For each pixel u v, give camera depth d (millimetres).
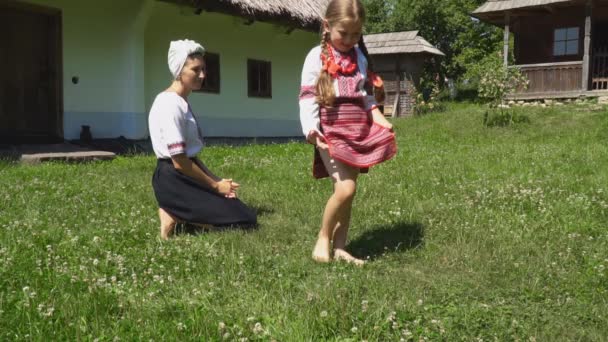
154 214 4750
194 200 4203
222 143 13883
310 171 7223
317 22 14203
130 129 11625
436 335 2361
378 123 3531
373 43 27750
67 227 4141
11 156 8508
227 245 3812
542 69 18562
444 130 14273
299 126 16906
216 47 13977
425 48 26531
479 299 2867
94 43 11141
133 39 11578
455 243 3875
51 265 3199
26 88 10305
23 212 4590
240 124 14797
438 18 40406
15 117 10156
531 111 15711
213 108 13992
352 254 3746
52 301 2615
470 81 37156
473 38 40438
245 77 14906
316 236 4098
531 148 9875
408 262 3533
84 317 2447
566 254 3615
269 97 15742
